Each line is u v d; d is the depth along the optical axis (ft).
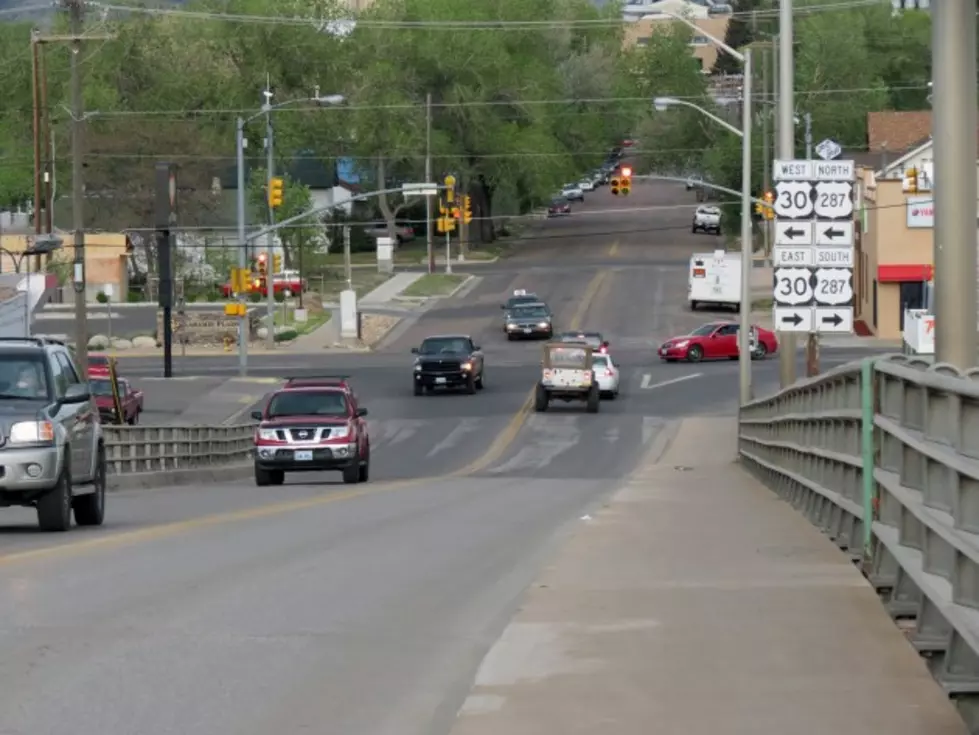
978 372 71.26
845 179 243.60
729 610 93.61
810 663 76.74
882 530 98.12
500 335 633.61
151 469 297.74
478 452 380.37
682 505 196.34
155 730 64.54
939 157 95.30
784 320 244.63
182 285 650.02
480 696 71.05
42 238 488.02
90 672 76.13
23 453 144.46
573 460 362.33
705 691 71.20
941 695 69.15
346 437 272.72
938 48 94.94
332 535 150.00
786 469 198.70
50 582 108.37
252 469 362.33
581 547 135.03
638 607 95.81
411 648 83.41
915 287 586.45
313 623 91.30
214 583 108.78
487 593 104.83
